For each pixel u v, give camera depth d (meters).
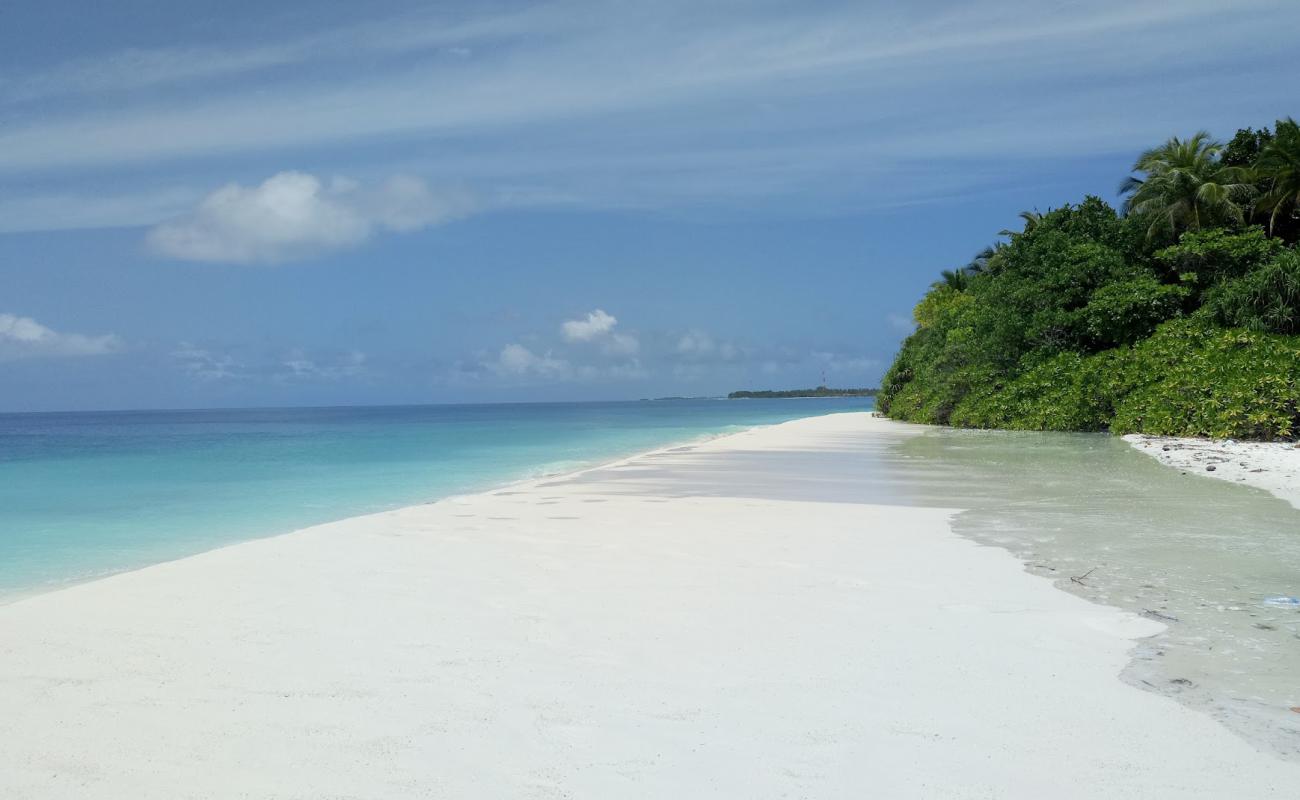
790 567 7.31
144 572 7.32
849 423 47.28
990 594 6.23
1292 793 3.16
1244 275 35.38
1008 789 3.22
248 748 3.65
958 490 13.07
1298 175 39.09
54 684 4.48
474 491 15.98
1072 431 33.50
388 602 6.19
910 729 3.78
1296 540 8.38
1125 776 3.31
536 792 3.24
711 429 47.78
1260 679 4.36
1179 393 27.16
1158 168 44.91
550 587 6.62
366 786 3.30
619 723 3.88
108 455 29.56
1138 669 4.53
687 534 9.16
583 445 32.16
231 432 57.38
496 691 4.31
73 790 3.29
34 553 9.66
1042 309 39.38
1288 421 23.42
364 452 29.16
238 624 5.62
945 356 43.69
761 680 4.43
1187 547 8.02
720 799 3.17
